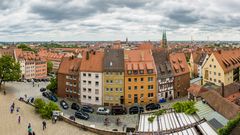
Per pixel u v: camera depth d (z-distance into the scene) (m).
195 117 44.78
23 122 57.25
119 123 68.00
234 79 106.44
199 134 38.38
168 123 44.22
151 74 87.62
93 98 89.00
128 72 86.56
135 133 41.59
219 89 70.38
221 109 44.72
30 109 67.56
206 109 46.88
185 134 38.88
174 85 94.06
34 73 167.38
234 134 31.91
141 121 46.72
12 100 78.94
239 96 67.31
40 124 55.66
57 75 98.94
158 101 89.44
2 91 100.25
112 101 87.69
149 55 91.69
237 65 109.25
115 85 86.94
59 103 88.75
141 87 87.56
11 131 52.19
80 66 90.56
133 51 91.88
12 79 102.81
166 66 93.25
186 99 93.62
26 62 161.12
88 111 78.25
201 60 134.62
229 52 112.31
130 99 87.31
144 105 85.88
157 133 40.72
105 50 90.94
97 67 88.31
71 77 94.19
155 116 47.84
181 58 102.75
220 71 97.06
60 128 52.75
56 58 199.00
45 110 60.72
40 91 107.25
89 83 89.00
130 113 76.69
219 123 39.72
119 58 88.69
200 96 57.09
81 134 49.12
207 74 103.19
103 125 66.19
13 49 164.25
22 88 112.81
